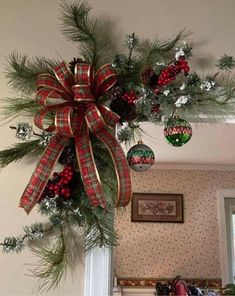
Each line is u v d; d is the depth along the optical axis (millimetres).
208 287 1422
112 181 947
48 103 927
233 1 1263
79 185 951
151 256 1389
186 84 1005
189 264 1436
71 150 965
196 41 1204
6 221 1046
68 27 1200
